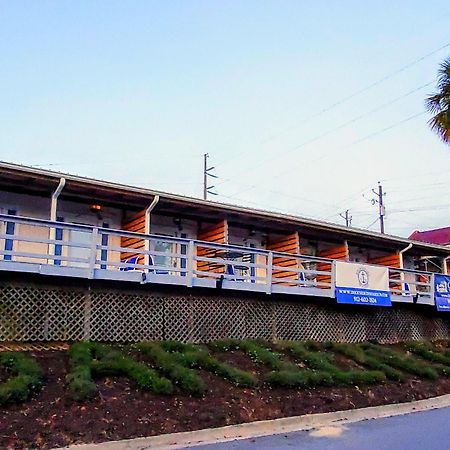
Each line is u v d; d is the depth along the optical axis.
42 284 12.47
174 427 9.09
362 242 23.88
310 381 12.25
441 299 21.06
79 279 12.80
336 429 9.91
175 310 14.24
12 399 8.77
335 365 14.33
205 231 19.55
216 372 11.67
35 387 9.35
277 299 16.38
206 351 12.98
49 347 12.13
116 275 13.05
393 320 19.78
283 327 16.34
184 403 9.99
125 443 8.26
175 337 14.07
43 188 15.52
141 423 8.95
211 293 14.97
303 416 10.62
